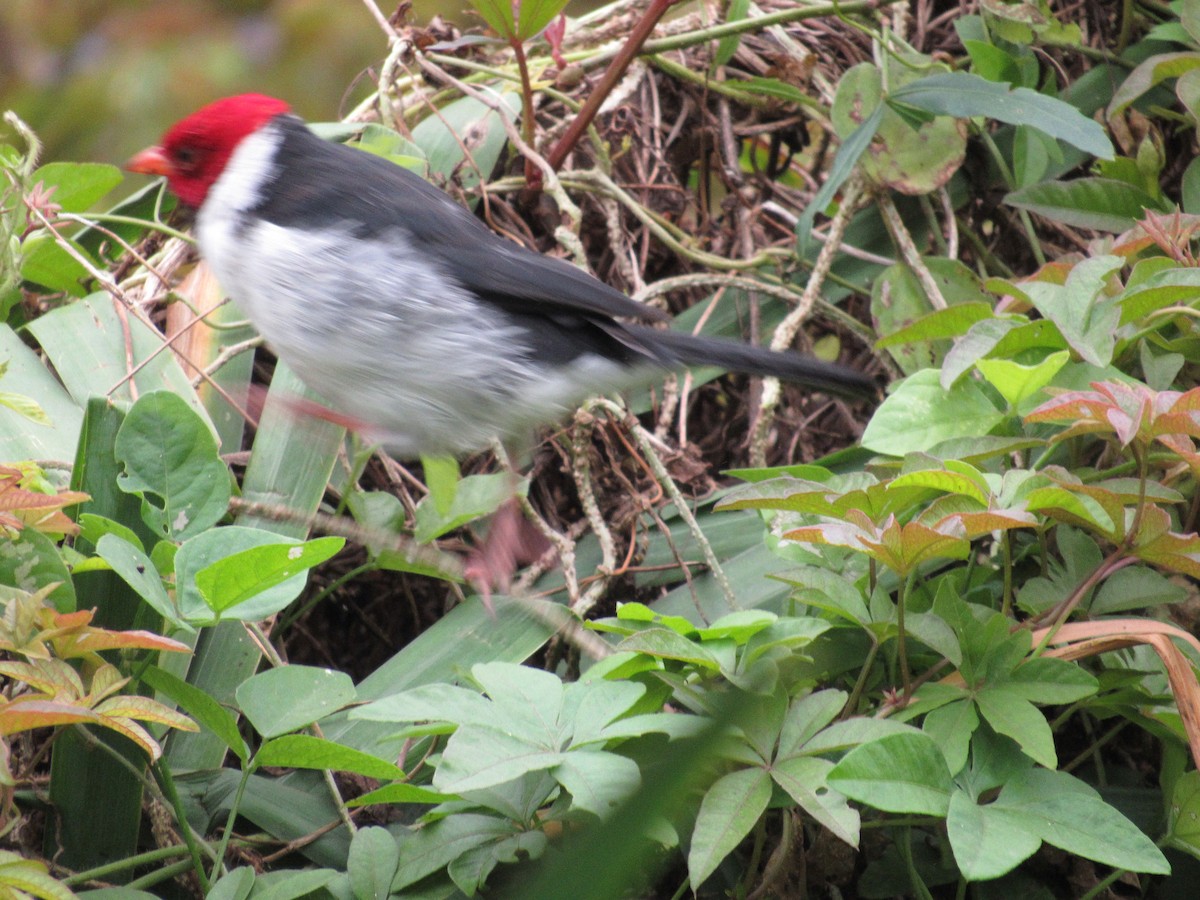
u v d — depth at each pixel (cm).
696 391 648
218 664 466
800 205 679
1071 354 461
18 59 946
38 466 426
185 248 590
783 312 645
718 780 357
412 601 575
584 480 533
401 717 357
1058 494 376
